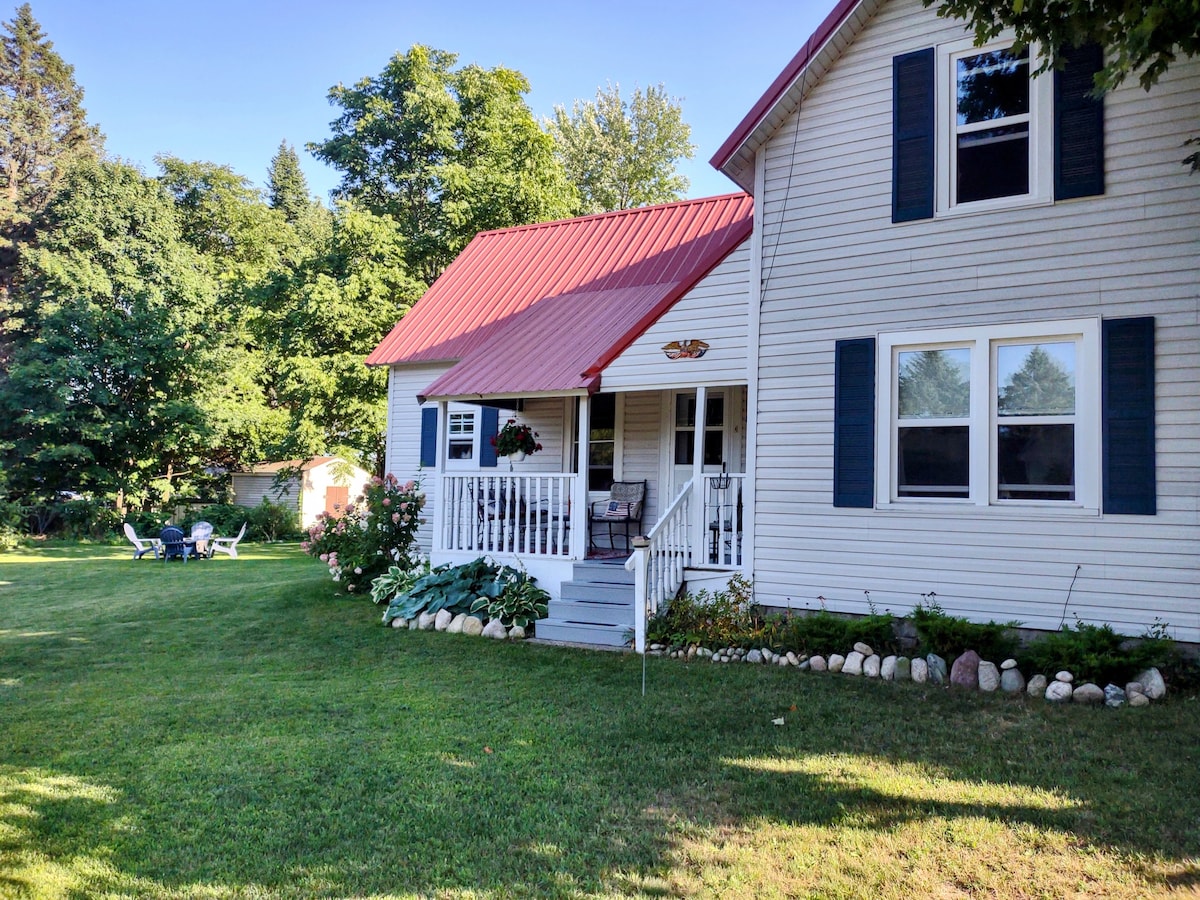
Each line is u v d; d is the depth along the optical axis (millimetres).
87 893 4082
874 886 4043
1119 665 7070
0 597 15180
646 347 10688
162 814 5031
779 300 9617
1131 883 4027
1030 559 8117
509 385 11453
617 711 7074
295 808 5098
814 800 5090
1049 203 8188
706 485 10484
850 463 9070
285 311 24844
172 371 33219
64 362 30156
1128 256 7840
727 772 5590
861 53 9289
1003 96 8523
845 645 8438
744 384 10188
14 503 29578
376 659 9336
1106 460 7801
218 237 43625
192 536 22578
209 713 7234
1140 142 7852
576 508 11211
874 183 9133
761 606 9547
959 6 6414
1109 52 6059
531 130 29594
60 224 34750
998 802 5004
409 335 16344
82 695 7953
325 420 24016
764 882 4094
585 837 4641
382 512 13773
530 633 10594
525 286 15883
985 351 8422
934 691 7465
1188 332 7559
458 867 4316
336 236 24422
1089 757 5707
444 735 6492
